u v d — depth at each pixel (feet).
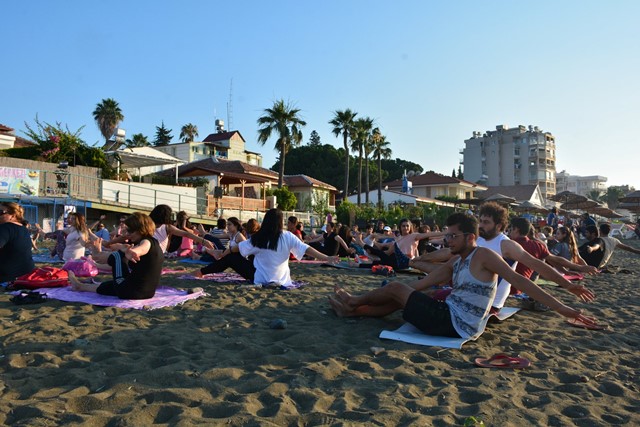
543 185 360.28
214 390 11.50
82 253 32.24
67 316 18.31
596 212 199.82
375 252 39.50
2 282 23.91
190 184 117.08
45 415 9.78
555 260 23.36
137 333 16.19
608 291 31.12
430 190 229.45
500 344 16.39
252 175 123.85
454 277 16.57
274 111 130.00
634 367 14.84
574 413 10.93
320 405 10.82
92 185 89.35
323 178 236.63
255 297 23.70
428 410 10.75
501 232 18.69
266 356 14.10
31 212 77.20
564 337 17.94
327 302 23.09
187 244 40.88
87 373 12.32
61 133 100.53
